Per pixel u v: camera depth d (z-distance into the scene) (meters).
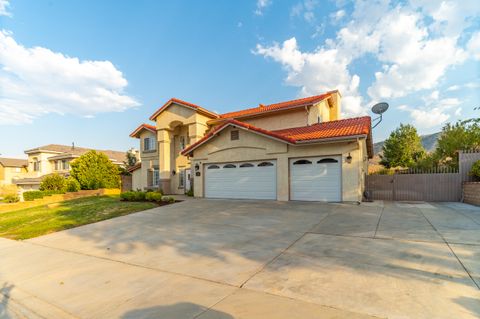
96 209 12.67
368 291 3.40
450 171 13.09
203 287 3.86
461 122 19.55
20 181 32.16
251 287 3.75
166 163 20.09
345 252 5.05
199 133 18.70
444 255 4.64
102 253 6.09
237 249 5.67
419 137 31.78
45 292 4.13
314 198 12.30
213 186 15.48
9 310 3.71
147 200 14.80
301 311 3.00
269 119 17.83
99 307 3.50
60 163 32.69
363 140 11.95
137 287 4.05
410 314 2.83
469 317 2.75
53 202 17.33
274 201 12.74
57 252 6.45
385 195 13.82
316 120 17.97
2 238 8.48
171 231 7.76
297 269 4.32
